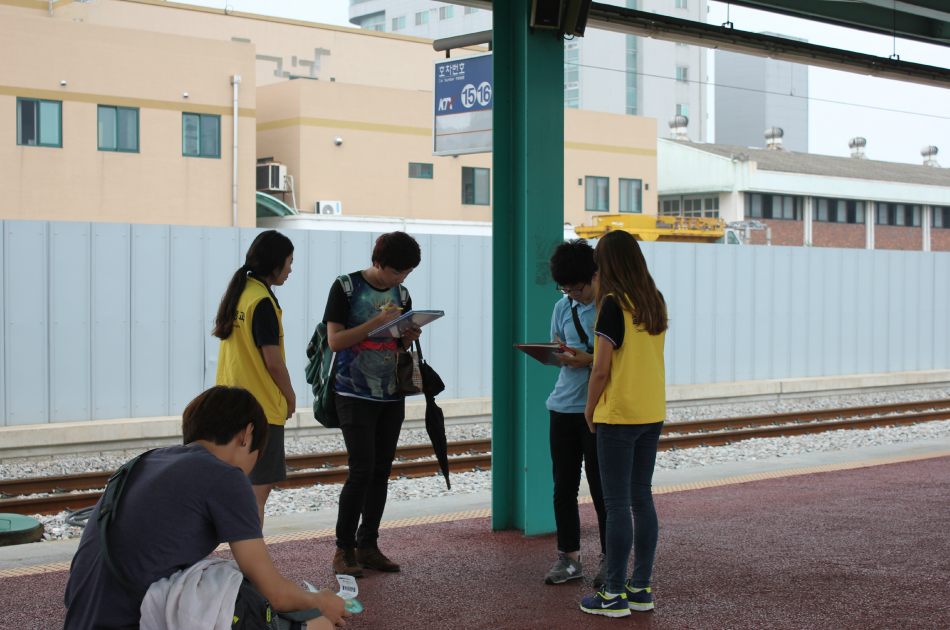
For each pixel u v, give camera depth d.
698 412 13.32
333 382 4.75
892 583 4.59
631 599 4.18
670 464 9.28
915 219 49.84
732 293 14.63
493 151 5.75
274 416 4.17
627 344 3.97
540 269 5.61
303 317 11.35
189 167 26.97
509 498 5.91
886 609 4.18
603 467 4.07
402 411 4.92
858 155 63.84
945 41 9.62
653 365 4.04
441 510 6.80
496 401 5.84
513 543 5.52
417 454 9.77
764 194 45.78
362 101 31.39
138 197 26.28
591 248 4.55
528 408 5.65
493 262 5.80
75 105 25.34
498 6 5.71
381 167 31.80
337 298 4.68
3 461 9.37
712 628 3.94
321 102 30.69
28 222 10.03
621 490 4.05
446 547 5.42
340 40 45.03
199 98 27.03
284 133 30.91
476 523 6.12
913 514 6.17
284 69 43.78
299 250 11.30
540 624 4.01
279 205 28.17
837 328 15.71
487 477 8.68
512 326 5.85
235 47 27.53
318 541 5.61
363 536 4.90
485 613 4.16
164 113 26.55
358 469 4.69
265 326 4.12
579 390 4.53
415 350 4.97
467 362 12.42
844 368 15.80
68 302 10.23
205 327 10.91
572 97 76.38
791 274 15.20
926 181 51.06
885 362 16.25
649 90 79.19
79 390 10.29
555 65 5.60
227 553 5.43
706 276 14.39
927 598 4.34
